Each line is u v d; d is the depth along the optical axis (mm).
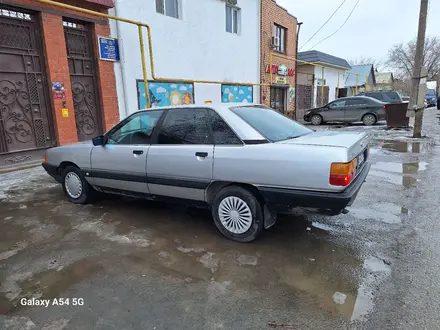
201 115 3580
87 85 8078
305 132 3924
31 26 6906
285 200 3096
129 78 8789
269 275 2777
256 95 14602
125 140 4195
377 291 2514
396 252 3107
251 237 3346
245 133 3309
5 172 6465
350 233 3561
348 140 3293
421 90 9930
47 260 3078
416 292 2480
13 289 2625
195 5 10594
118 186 4312
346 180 2854
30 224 3957
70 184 4766
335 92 24750
